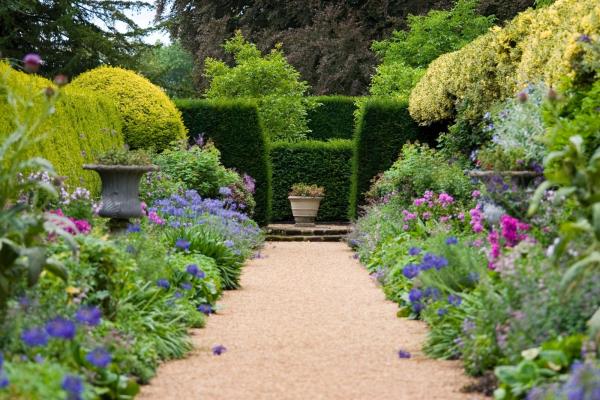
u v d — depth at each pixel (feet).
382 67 73.31
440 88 48.91
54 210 27.58
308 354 19.61
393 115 56.59
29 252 15.01
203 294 26.22
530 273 17.30
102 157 30.60
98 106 45.68
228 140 57.72
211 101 57.82
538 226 22.74
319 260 43.39
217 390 16.20
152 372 17.21
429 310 21.43
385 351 19.93
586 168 16.58
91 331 16.75
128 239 24.82
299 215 62.69
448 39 75.31
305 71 84.07
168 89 83.71
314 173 66.74
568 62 26.35
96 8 78.54
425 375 17.40
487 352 17.01
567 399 12.20
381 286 31.63
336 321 24.30
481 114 43.91
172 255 28.35
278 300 28.68
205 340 21.34
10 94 17.24
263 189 58.29
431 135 56.39
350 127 76.74
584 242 17.07
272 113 71.77
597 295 15.71
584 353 14.07
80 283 18.07
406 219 38.34
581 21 26.68
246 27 86.79
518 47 38.50
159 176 44.24
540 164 27.07
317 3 85.20
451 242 23.48
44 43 72.54
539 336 15.79
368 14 85.05
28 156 31.83
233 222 41.86
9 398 10.99
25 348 14.24
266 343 20.95
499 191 25.18
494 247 20.29
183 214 37.22
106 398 14.67
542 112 26.20
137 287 20.93
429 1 83.05
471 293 20.59
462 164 45.55
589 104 23.77
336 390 16.22
